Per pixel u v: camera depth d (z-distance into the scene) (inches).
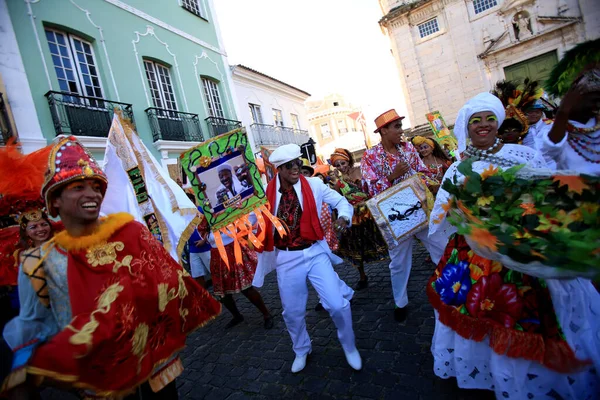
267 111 624.4
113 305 53.3
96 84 325.4
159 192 99.7
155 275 63.0
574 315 60.9
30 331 54.0
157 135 363.6
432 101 670.5
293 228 98.3
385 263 187.3
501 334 61.9
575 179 54.1
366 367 95.1
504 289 63.5
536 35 572.4
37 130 265.1
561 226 54.1
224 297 144.8
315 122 1537.9
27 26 272.2
